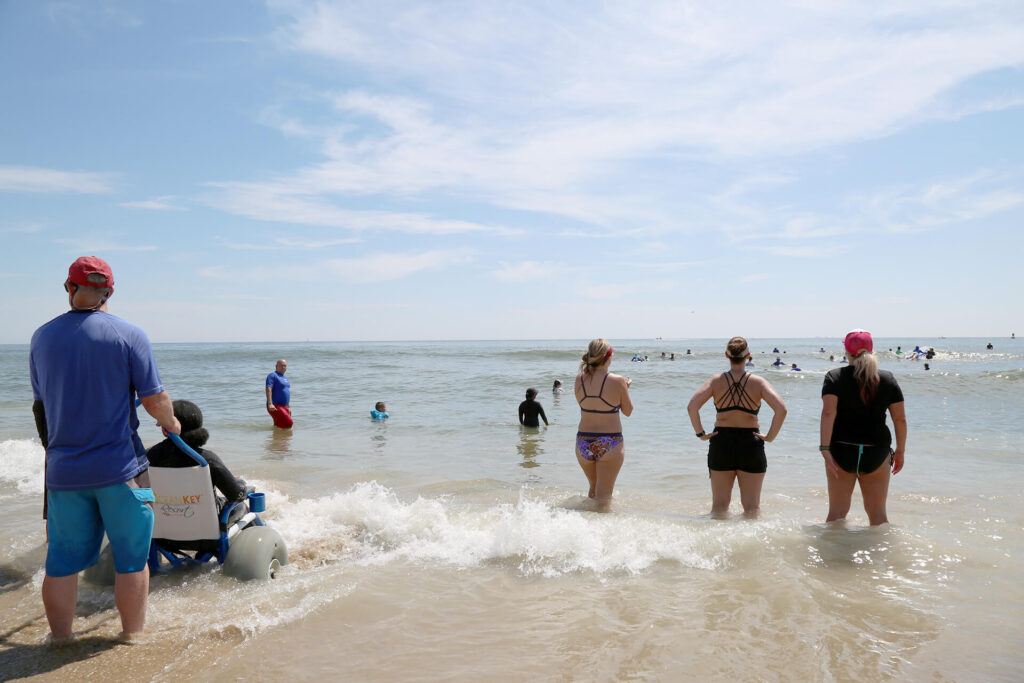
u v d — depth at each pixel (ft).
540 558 14.75
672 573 13.70
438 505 18.29
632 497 22.21
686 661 9.80
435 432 40.29
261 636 10.86
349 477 26.32
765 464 18.24
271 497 21.40
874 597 12.16
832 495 16.78
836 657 9.84
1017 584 12.75
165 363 148.87
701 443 35.12
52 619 10.53
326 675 9.50
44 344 9.97
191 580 13.55
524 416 41.60
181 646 10.50
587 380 20.07
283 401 41.86
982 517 18.47
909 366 133.59
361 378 91.40
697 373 95.40
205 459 13.55
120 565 10.61
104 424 10.14
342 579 13.65
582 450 20.12
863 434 16.16
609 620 11.40
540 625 11.23
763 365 138.92
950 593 12.34
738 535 15.01
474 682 9.25
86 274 10.20
